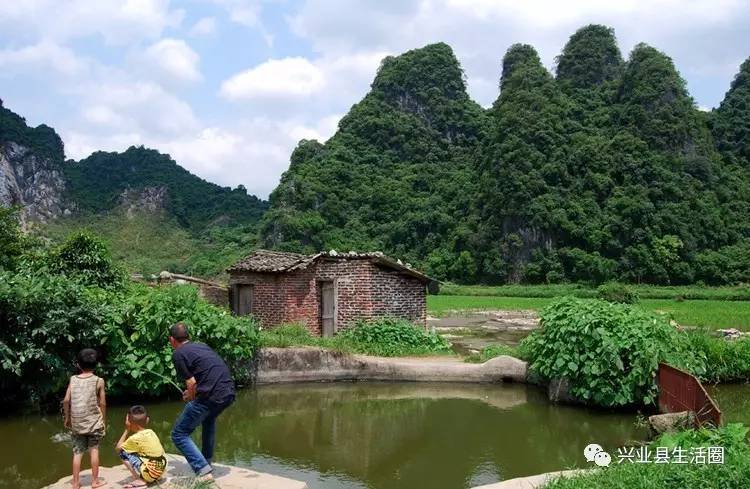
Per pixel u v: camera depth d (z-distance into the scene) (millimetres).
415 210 90812
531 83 90812
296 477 9156
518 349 16594
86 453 9969
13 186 85875
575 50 99438
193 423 7363
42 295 11914
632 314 13219
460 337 27125
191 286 17281
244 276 20812
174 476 7703
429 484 8836
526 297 60125
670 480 6426
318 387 15062
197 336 13758
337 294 19656
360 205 92500
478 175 90625
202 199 112062
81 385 7465
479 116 104000
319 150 104562
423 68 107062
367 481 8977
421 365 15617
